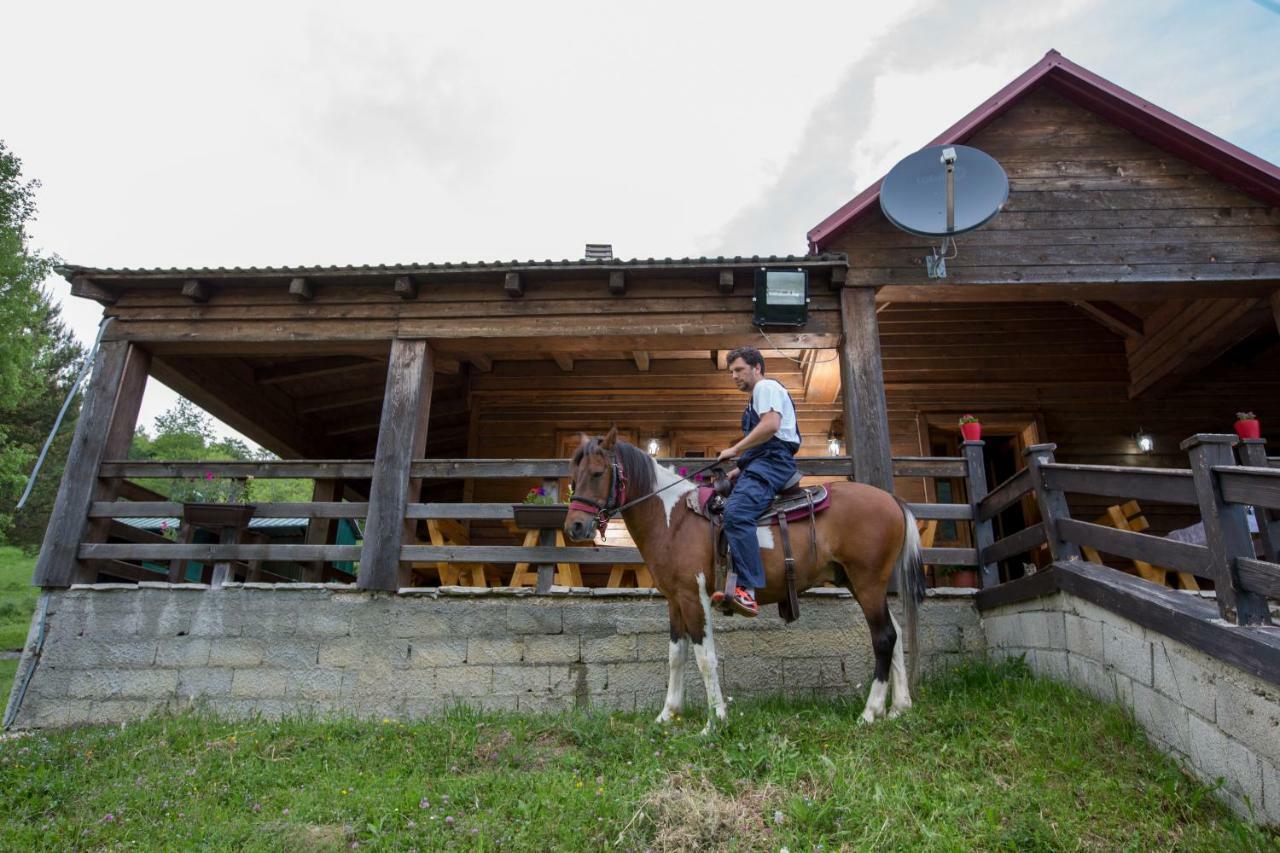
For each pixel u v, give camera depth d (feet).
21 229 75.61
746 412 17.24
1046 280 23.85
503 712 18.54
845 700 18.54
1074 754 12.48
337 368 31.14
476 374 35.88
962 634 20.42
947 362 33.81
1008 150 25.80
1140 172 25.26
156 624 20.94
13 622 70.85
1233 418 32.99
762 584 15.14
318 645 20.44
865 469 21.76
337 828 11.60
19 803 13.29
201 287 24.17
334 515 22.06
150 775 14.33
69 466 22.82
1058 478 17.28
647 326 23.63
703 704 18.76
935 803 11.01
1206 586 26.53
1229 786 11.10
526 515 20.97
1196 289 24.29
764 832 10.50
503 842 10.69
